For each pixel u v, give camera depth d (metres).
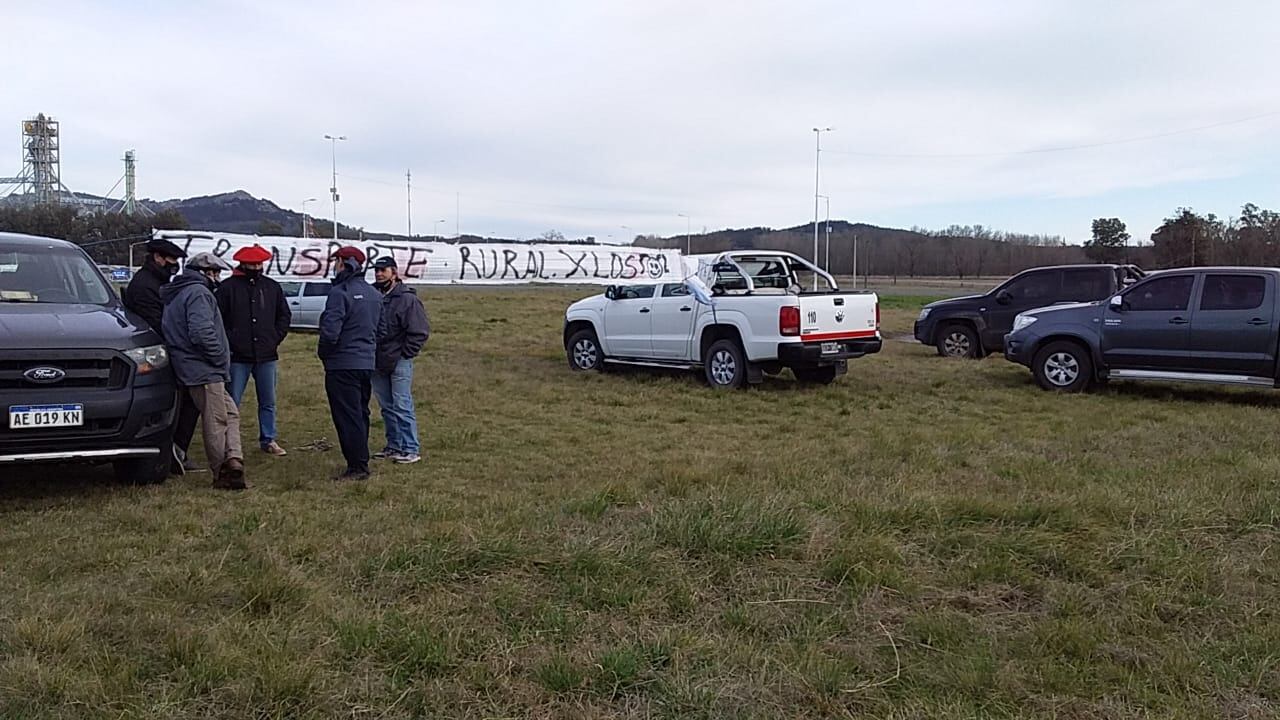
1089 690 3.48
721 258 13.11
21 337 5.67
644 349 12.97
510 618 4.05
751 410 10.34
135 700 3.27
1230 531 5.27
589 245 14.98
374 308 6.90
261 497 6.22
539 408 10.39
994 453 7.71
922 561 4.81
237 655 3.56
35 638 3.70
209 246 12.28
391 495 6.31
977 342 15.90
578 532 5.16
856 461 7.39
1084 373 11.69
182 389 6.67
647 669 3.60
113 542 5.08
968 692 3.46
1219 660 3.72
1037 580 4.53
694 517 5.15
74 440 5.77
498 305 28.22
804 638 3.90
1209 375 10.91
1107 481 6.46
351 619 3.92
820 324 11.59
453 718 3.25
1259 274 10.77
